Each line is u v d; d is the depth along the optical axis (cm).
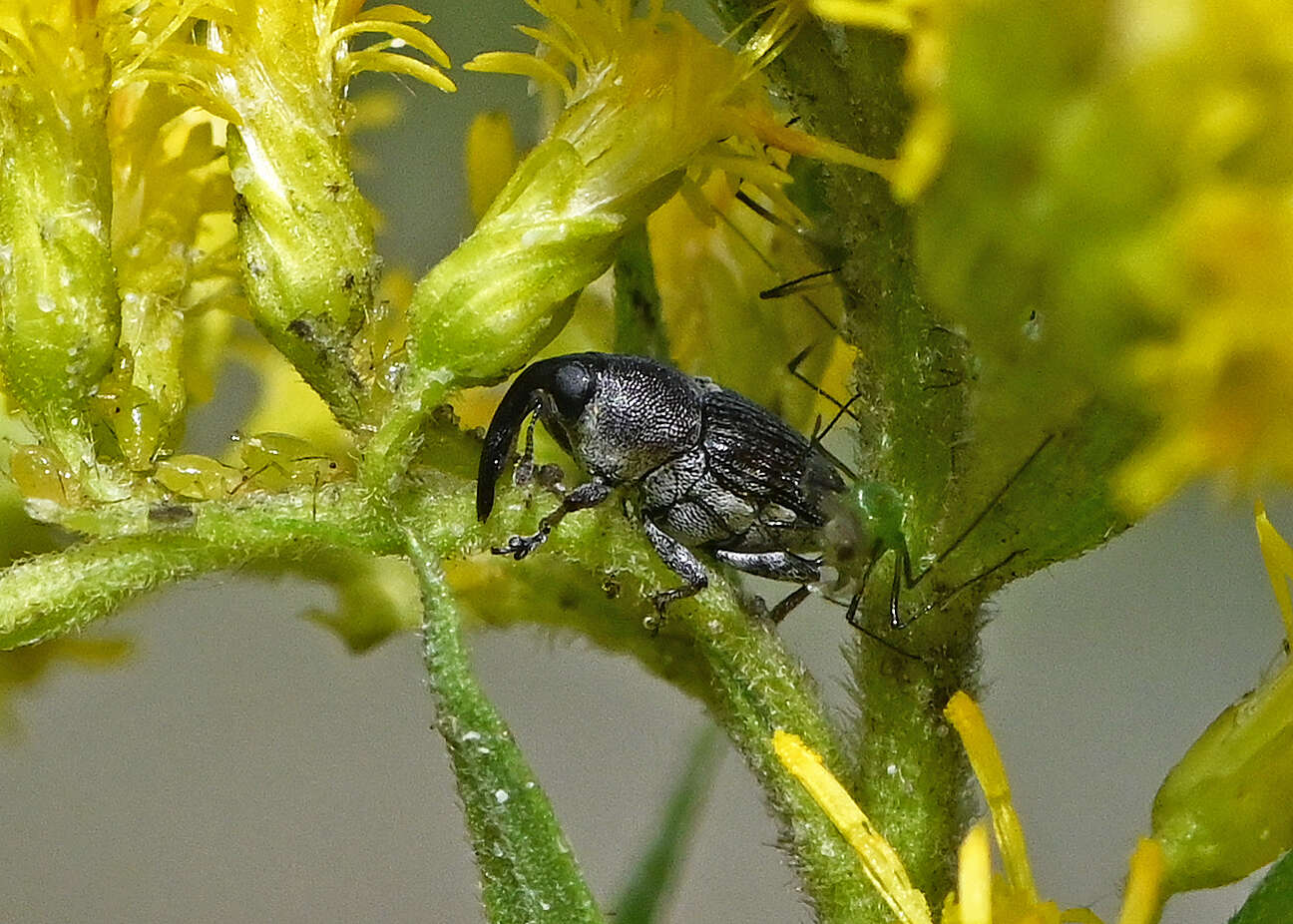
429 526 6
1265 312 5
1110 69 5
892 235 6
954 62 5
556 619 6
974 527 6
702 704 6
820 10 5
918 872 6
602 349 6
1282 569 6
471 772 6
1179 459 5
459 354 6
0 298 6
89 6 6
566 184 6
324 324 6
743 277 6
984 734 6
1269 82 5
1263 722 6
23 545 6
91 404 6
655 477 6
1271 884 6
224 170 6
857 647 6
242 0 6
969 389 6
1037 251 5
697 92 6
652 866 6
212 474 6
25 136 6
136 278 6
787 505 6
